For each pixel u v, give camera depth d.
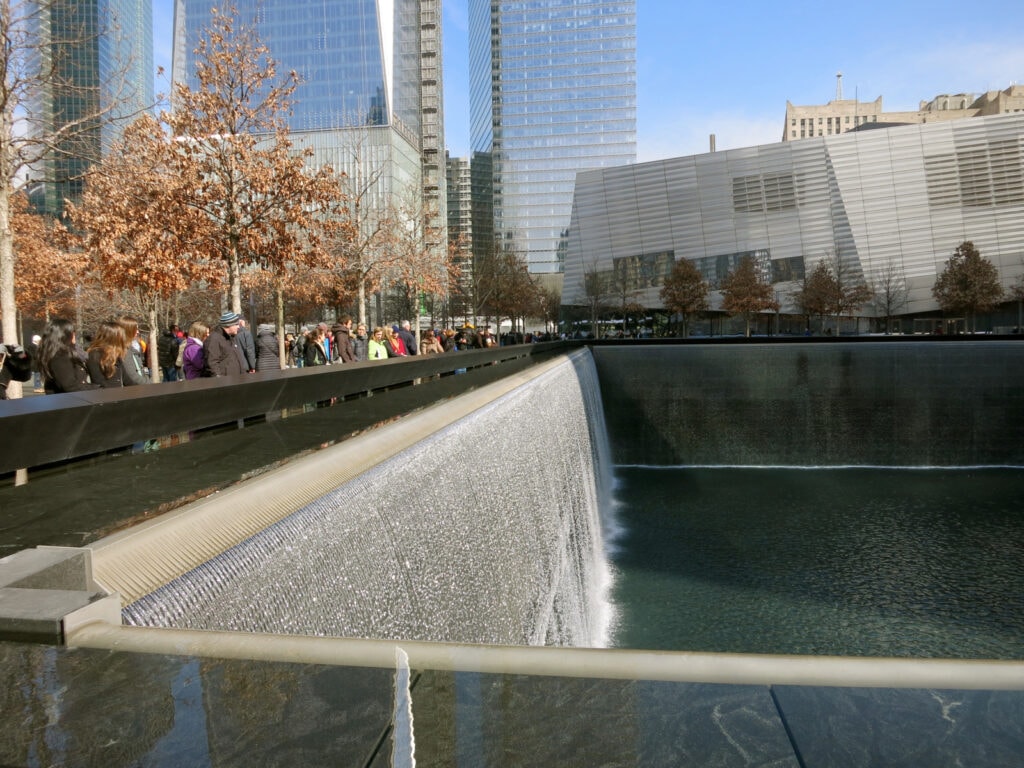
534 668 1.42
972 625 9.66
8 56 9.16
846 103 163.00
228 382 4.59
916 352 21.41
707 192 63.53
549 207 114.00
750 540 13.66
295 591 2.66
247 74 14.26
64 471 3.63
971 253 56.91
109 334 6.07
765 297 58.22
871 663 1.46
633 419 22.62
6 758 1.09
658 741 1.17
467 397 7.28
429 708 1.27
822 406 21.98
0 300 9.47
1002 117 58.72
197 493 3.11
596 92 112.94
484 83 121.69
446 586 4.46
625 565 12.29
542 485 8.13
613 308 65.88
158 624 1.92
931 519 15.15
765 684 1.37
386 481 3.77
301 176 14.20
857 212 60.88
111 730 1.17
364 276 24.92
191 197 13.47
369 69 57.41
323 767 1.07
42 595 1.62
